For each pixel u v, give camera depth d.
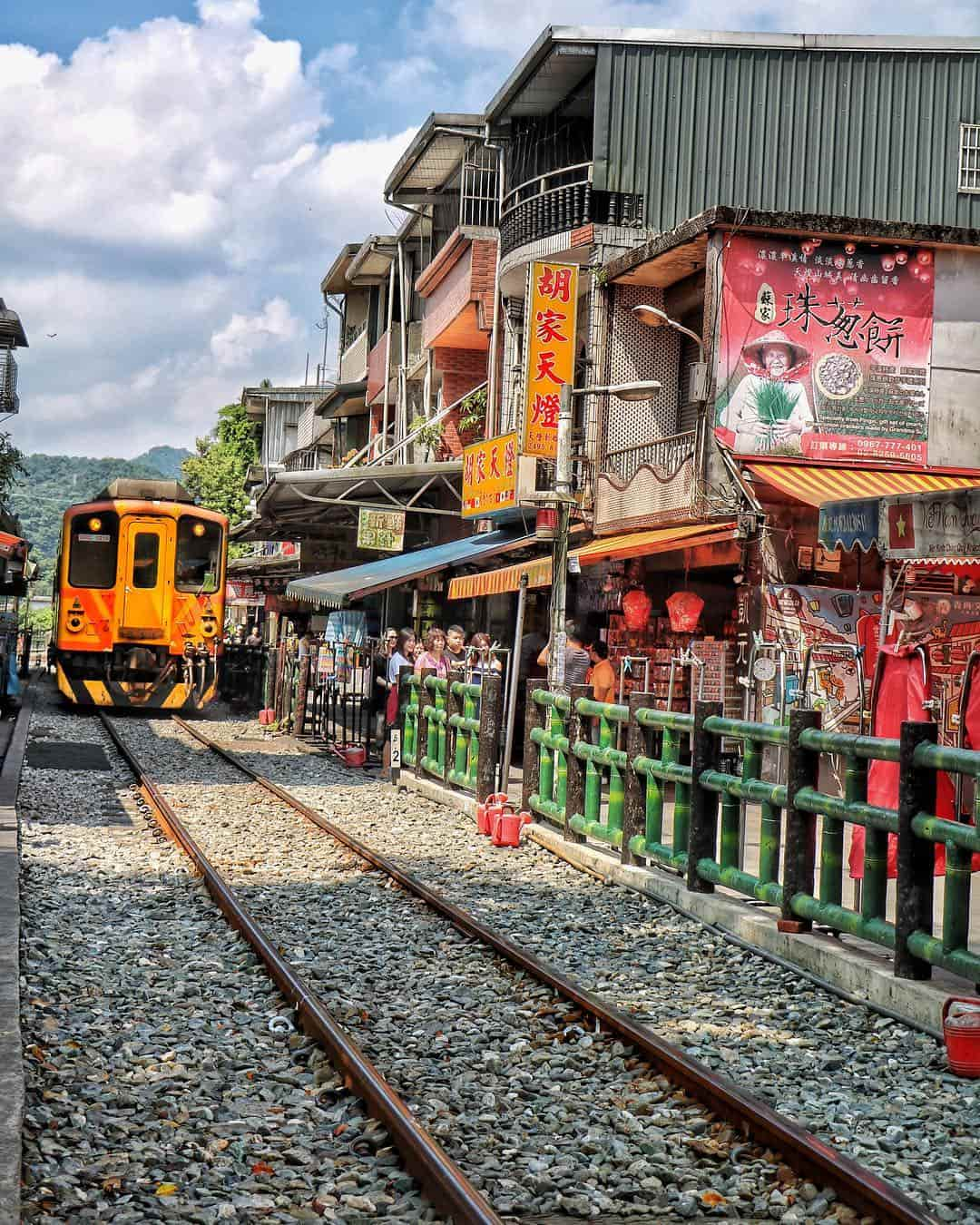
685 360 21.47
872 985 7.55
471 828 14.55
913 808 7.39
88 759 20.41
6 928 8.36
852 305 18.33
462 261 28.41
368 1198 4.79
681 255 19.42
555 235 23.59
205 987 7.82
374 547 25.67
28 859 11.65
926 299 18.45
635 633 18.78
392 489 28.06
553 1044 6.85
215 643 29.50
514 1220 4.63
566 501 15.06
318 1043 6.63
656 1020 7.27
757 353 18.09
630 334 21.47
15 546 24.78
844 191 23.31
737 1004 7.60
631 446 20.23
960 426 18.50
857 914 7.98
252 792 17.19
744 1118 5.48
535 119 25.45
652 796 11.00
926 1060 6.53
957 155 23.44
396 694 19.77
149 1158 5.05
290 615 44.41
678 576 19.62
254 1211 4.64
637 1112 5.79
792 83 23.33
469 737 15.88
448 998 7.69
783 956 8.54
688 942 9.18
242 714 32.16
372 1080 5.67
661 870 11.02
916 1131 5.56
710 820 10.02
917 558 10.98
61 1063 6.21
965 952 6.94
